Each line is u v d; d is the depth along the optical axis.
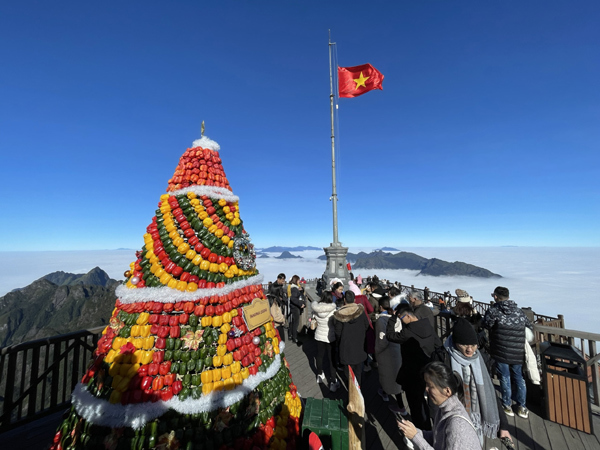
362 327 3.94
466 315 3.79
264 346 2.53
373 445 3.06
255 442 2.14
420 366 3.00
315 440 2.00
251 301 2.51
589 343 3.83
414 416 3.00
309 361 5.48
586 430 3.21
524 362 3.74
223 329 2.21
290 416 2.51
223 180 2.72
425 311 3.57
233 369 2.18
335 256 13.18
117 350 2.08
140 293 2.16
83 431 1.97
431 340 3.10
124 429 1.88
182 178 2.56
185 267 2.22
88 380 2.15
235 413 2.10
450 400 1.81
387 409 3.78
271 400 2.40
